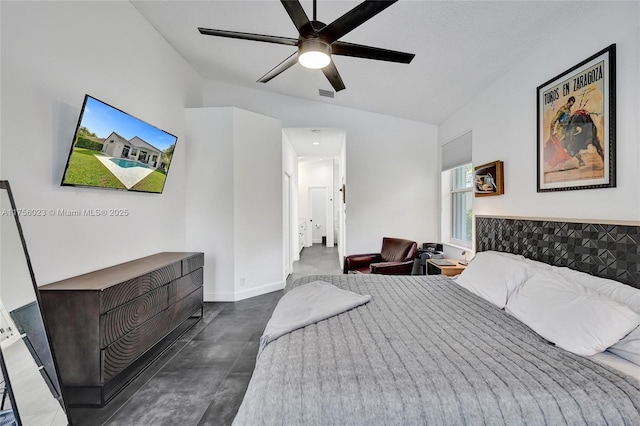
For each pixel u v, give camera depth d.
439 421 1.00
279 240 4.53
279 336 1.53
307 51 1.90
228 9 2.87
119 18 2.72
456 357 1.27
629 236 1.64
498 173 2.94
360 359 1.25
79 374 1.82
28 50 1.86
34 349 1.60
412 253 4.04
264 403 1.05
